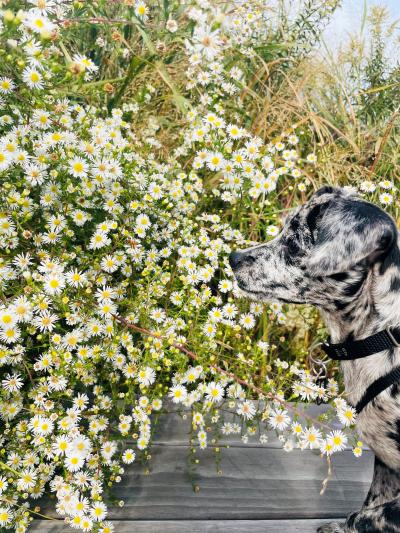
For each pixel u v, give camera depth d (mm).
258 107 990
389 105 1133
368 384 547
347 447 703
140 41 939
